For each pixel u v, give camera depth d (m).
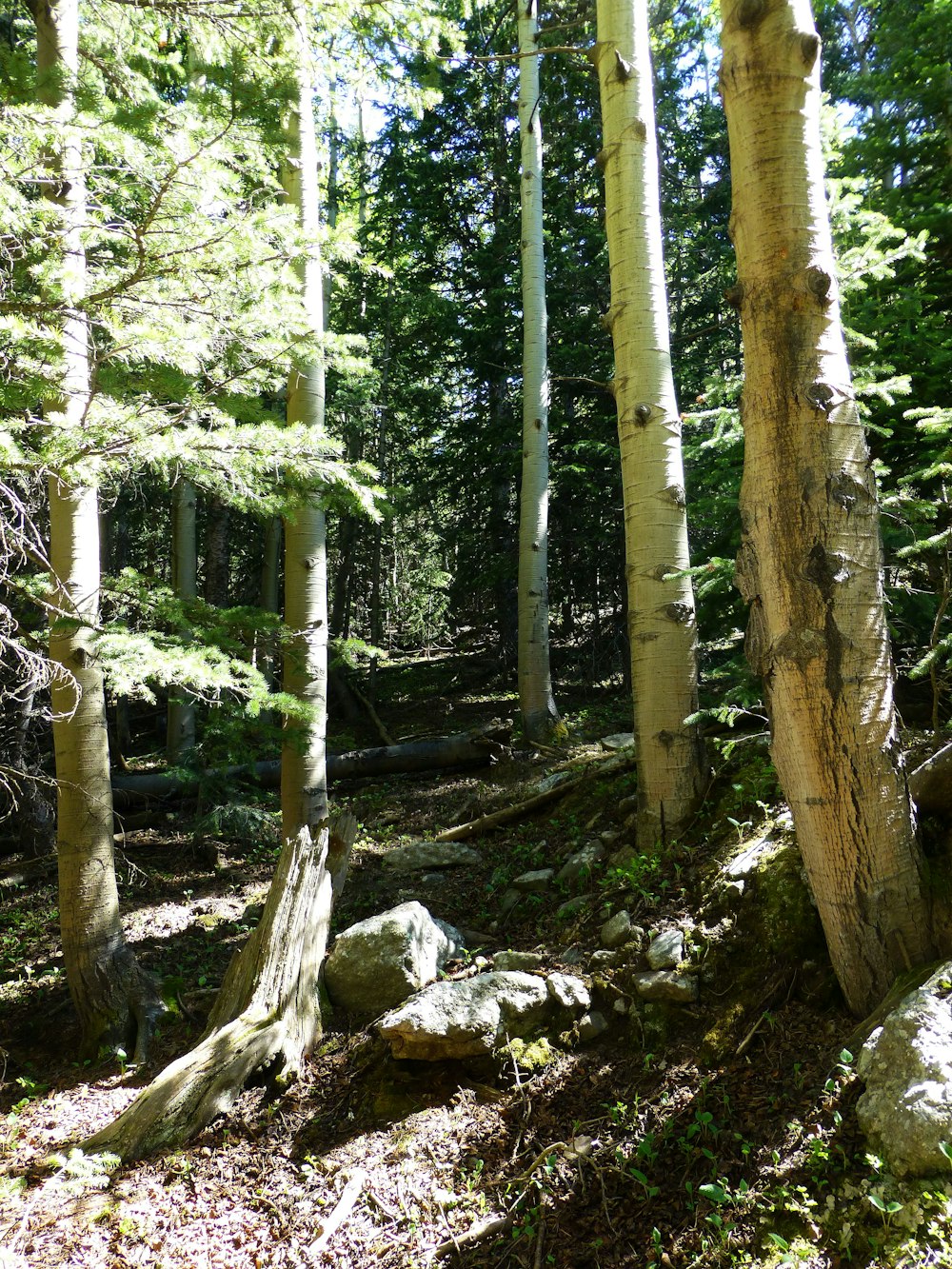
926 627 5.68
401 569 24.31
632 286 5.97
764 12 3.36
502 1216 3.55
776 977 4.11
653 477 5.87
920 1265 2.57
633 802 6.69
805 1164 3.12
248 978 5.20
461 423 15.88
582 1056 4.28
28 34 8.33
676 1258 3.08
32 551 5.40
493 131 16.39
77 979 5.79
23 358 4.34
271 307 4.61
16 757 9.70
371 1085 4.57
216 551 13.60
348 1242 3.60
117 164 4.54
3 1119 4.96
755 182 3.44
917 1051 2.99
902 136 7.29
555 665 15.57
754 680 5.48
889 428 6.09
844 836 3.47
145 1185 4.15
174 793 11.78
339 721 15.82
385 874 7.52
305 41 6.43
